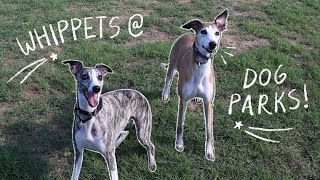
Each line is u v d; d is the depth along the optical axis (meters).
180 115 1.59
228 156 1.60
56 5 2.90
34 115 1.77
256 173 1.52
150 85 2.03
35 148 1.59
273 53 2.34
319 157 1.60
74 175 1.37
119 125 1.37
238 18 2.81
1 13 2.75
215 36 1.49
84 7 2.90
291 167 1.56
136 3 3.01
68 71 2.10
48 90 1.96
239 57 2.28
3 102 1.86
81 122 1.27
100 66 1.33
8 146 1.58
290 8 3.01
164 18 2.79
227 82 2.07
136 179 1.47
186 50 1.66
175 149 1.61
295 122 1.79
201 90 1.54
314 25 2.75
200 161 1.57
